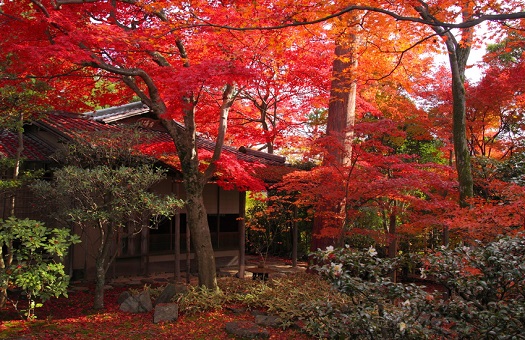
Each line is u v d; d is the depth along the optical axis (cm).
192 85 729
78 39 722
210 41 870
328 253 505
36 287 700
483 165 1064
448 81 1356
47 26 791
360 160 894
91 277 1162
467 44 899
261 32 852
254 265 1487
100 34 748
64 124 1143
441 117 1356
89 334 736
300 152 1420
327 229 952
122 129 955
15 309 834
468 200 711
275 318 811
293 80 1206
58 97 1010
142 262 1256
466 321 438
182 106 837
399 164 856
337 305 562
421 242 1352
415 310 464
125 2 840
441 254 492
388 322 464
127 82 927
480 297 460
